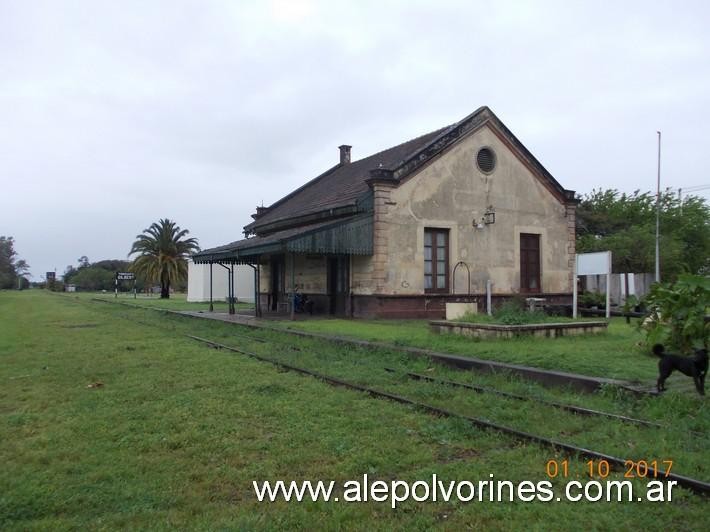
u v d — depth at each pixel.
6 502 4.48
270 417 7.13
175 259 52.06
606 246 31.12
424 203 20.22
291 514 4.35
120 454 5.72
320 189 27.69
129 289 103.75
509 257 22.23
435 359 11.04
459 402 7.94
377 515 4.42
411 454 5.79
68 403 7.91
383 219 19.30
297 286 24.42
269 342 14.57
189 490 4.83
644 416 6.96
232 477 5.12
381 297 19.16
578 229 37.53
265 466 5.39
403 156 22.78
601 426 6.64
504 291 21.98
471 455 5.87
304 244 17.92
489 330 12.54
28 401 8.09
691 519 4.31
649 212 36.97
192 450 5.81
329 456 5.70
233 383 9.27
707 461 5.36
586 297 21.09
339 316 20.75
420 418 7.15
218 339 15.74
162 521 4.21
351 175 25.91
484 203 21.67
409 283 19.78
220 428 6.58
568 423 6.80
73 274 142.88
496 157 22.08
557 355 10.13
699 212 36.78
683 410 6.93
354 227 19.00
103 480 5.05
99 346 14.28
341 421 6.94
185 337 16.55
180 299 49.56
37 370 10.65
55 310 32.34
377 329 15.66
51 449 5.87
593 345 11.66
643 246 30.27
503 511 4.47
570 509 4.50
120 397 8.23
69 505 4.49
